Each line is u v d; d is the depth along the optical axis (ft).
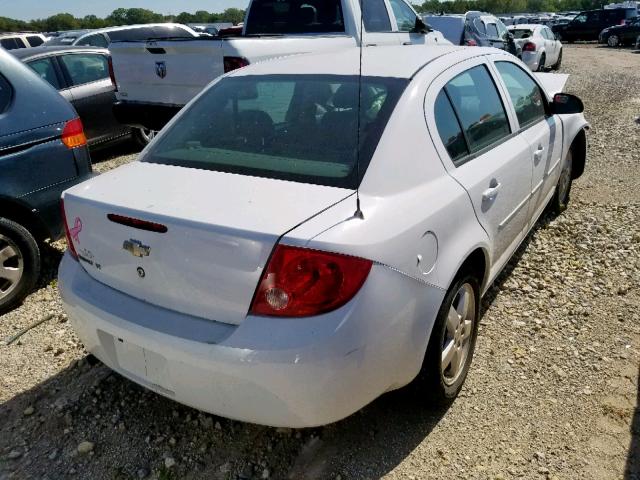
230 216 6.75
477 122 9.93
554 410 8.86
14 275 12.20
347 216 6.79
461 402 9.07
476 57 10.79
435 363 8.04
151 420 8.86
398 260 6.91
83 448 8.27
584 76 51.03
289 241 6.33
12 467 8.02
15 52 22.89
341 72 9.34
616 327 11.04
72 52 24.04
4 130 11.91
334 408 6.66
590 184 19.86
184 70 18.10
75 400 9.32
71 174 12.98
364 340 6.55
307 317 6.38
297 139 8.36
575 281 12.89
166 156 8.97
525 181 11.35
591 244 14.79
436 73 9.23
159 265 7.04
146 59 18.86
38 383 9.78
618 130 28.30
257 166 8.04
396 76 8.90
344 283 6.39
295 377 6.35
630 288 12.53
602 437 8.31
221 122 9.28
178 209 7.04
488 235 9.35
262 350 6.33
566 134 14.67
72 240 8.20
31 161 12.25
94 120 24.27
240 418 6.91
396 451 8.14
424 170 8.08
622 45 94.48
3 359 10.46
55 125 12.69
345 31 21.81
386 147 7.74
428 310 7.47
